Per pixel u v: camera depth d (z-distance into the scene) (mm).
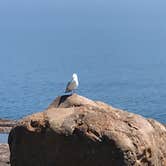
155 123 20938
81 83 120438
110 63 172125
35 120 20859
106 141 19500
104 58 190000
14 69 150750
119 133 19562
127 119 20250
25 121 21016
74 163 20078
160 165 20594
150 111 77688
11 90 103562
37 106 81125
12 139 21391
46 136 20406
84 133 19812
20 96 93688
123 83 120875
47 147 20469
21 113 72750
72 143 20016
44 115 20938
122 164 19266
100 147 19578
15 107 78625
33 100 88438
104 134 19594
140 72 144625
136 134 19672
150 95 99125
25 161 21016
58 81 124438
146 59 183125
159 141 20625
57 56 198500
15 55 196500
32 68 155000
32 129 20703
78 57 194875
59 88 109812
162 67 157625
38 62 174250
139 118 20453
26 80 124375
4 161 27609
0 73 139375
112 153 19391
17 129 21109
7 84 115188
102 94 101562
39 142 20609
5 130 45719
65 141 20109
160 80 127375
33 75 136125
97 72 146250
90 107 20906
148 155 19750
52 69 153750
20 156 21125
